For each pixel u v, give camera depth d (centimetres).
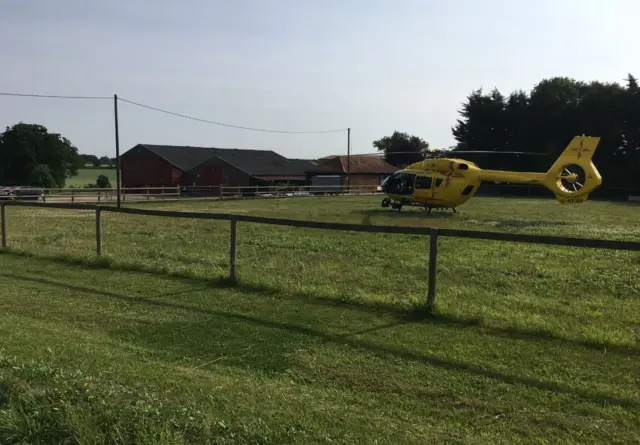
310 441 345
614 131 5278
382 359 521
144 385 422
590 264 1090
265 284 810
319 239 1466
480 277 950
